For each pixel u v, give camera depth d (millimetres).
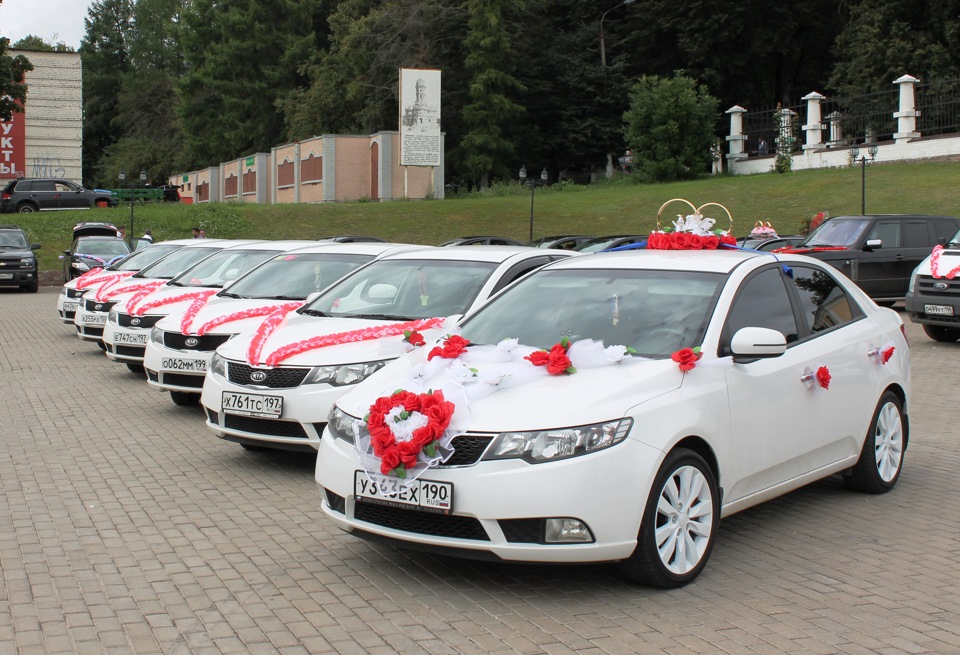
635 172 47000
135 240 32625
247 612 4809
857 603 4941
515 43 54656
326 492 5492
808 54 59562
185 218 39312
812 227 24016
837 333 6691
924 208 28797
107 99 95625
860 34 46812
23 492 7125
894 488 7254
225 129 67875
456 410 5000
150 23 86188
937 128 35344
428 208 40656
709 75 54406
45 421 9852
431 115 44969
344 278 9445
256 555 5703
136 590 5117
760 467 5719
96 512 6613
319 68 59531
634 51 59031
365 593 5074
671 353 5516
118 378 12742
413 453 4914
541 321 6113
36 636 4504
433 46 54562
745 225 31719
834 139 39688
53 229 38188
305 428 7453
